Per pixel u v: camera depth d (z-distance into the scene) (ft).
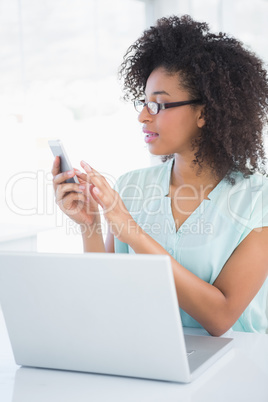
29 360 3.53
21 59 12.92
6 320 3.48
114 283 3.02
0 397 3.04
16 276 3.30
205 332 4.47
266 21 13.71
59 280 3.17
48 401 2.97
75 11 14.33
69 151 14.55
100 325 3.16
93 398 2.98
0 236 10.41
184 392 2.99
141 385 3.14
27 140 13.15
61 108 14.17
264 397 2.91
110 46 15.35
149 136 4.79
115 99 15.35
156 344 3.06
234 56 4.66
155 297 2.94
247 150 4.82
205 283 4.22
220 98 4.53
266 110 4.91
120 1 15.35
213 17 14.01
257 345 3.84
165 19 4.99
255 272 4.48
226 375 3.24
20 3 12.75
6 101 12.78
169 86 4.58
